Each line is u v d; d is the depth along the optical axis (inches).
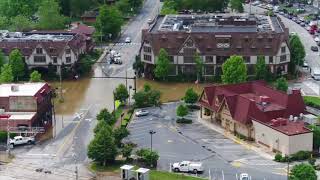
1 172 7741.1
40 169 7800.2
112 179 7455.7
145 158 7765.8
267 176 7431.1
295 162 7819.9
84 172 7691.9
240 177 7342.5
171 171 7637.8
